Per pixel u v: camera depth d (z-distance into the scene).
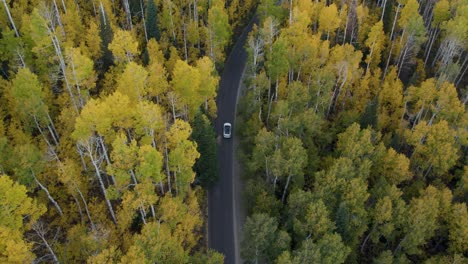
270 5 66.69
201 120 45.09
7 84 43.88
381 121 57.16
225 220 47.69
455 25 62.12
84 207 40.19
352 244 41.34
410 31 63.72
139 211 39.00
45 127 46.12
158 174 34.94
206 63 47.75
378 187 44.91
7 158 35.91
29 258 29.34
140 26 66.69
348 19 72.00
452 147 49.19
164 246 33.12
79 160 41.28
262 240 36.41
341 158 42.69
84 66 40.50
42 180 38.72
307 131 50.88
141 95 42.62
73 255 35.44
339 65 55.06
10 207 30.09
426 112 58.53
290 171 43.31
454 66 60.94
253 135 53.41
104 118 34.56
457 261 40.03
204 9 72.12
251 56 55.34
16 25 56.78
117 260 31.94
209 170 47.38
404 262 41.47
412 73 72.38
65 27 54.44
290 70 61.03
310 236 39.03
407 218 41.62
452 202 49.94
